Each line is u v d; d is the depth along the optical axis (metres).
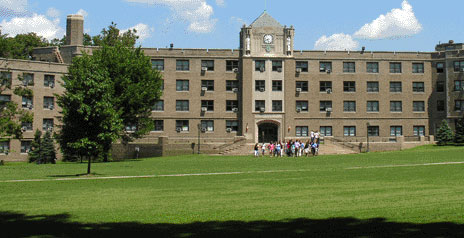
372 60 84.38
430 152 54.78
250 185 26.48
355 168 36.22
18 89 61.78
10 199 22.47
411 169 33.81
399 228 14.66
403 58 84.94
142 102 60.12
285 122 81.75
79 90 34.72
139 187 26.48
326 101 83.50
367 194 21.89
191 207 19.61
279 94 82.00
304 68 83.44
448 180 26.53
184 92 81.75
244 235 14.29
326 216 16.97
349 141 83.25
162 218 17.39
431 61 85.31
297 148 59.84
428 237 13.41
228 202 20.62
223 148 72.19
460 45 111.50
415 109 84.94
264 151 66.94
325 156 56.78
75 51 78.69
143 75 61.62
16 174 36.53
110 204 20.78
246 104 81.12
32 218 17.84
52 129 74.06
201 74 82.06
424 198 20.30
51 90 74.69
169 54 81.56
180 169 39.19
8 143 70.62
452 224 15.07
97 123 35.16
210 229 15.27
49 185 27.89
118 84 57.53
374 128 84.12
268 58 81.81
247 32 81.81
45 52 81.19
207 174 33.69
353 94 83.88
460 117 82.44
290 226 15.41
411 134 84.50
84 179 31.28
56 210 19.52
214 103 82.12
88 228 15.83
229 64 82.69
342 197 21.22
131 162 53.16
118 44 61.97
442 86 84.75
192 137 81.69
